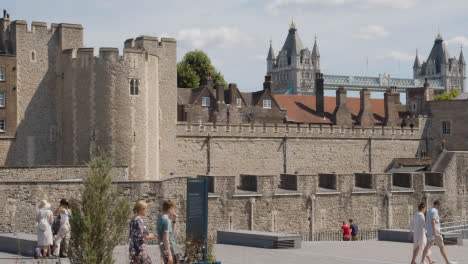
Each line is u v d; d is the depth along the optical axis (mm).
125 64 49656
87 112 49844
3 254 24453
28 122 52062
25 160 51938
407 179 55156
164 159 56125
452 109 73562
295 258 23625
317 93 83812
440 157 58094
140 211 17312
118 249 25906
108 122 49375
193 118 76562
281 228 48906
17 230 32812
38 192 33438
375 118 85375
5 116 51312
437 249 27781
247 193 47312
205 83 82500
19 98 51844
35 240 24297
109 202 17219
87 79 49875
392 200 53844
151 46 55344
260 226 47844
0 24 53781
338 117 81438
